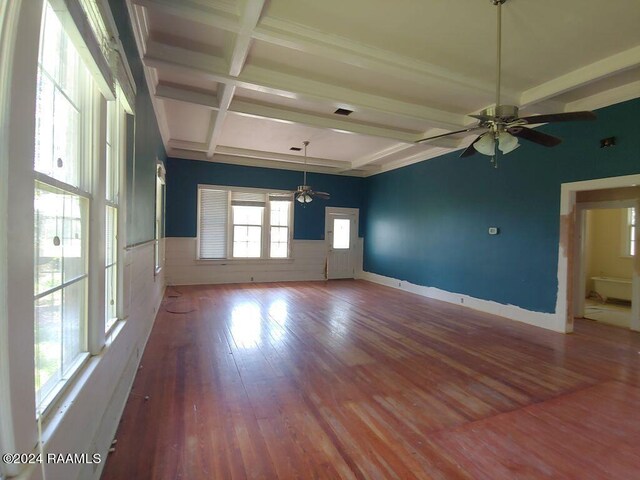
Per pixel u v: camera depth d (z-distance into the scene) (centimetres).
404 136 577
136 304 296
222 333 417
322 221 895
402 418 235
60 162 136
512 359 349
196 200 761
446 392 275
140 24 274
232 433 212
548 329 462
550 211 465
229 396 259
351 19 272
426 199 700
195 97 422
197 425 220
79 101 159
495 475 180
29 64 94
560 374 313
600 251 738
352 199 927
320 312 543
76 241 159
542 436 216
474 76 362
